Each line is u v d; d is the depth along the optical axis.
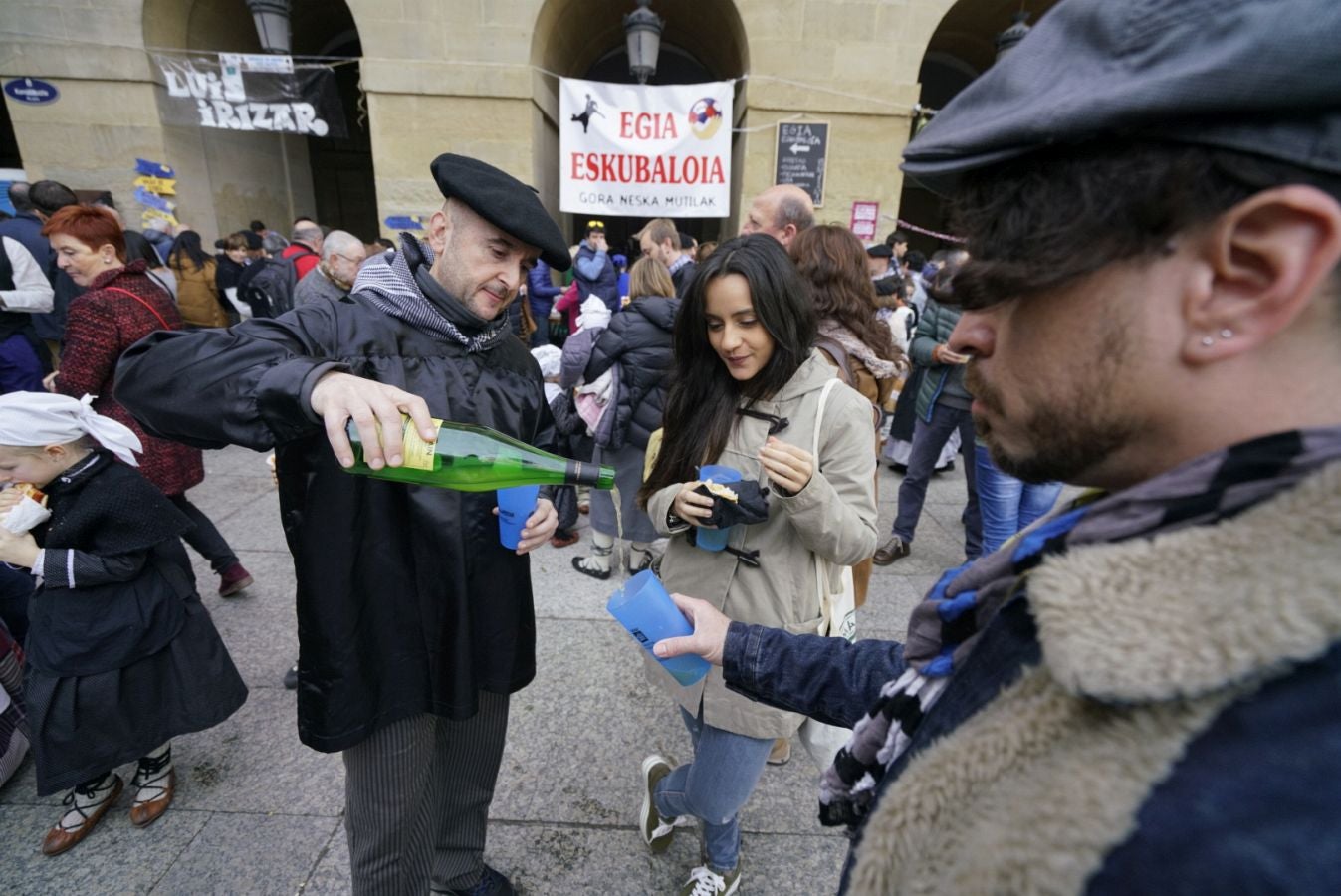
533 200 1.18
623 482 3.06
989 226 0.42
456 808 1.52
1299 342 0.35
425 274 1.19
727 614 1.40
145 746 1.78
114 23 6.34
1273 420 0.37
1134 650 0.31
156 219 6.72
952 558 3.59
